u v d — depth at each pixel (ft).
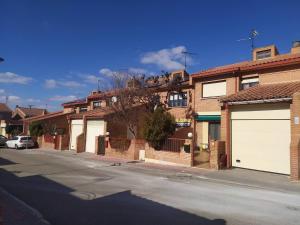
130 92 85.51
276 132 50.60
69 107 140.56
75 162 71.51
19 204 30.63
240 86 70.79
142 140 75.31
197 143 79.56
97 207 30.22
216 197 34.91
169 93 89.92
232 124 57.77
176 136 79.25
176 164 63.26
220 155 56.39
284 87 55.11
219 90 75.87
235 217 27.04
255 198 34.60
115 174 52.39
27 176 49.96
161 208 29.91
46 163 68.90
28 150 111.75
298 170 44.78
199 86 80.38
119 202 32.30
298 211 29.27
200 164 61.52
